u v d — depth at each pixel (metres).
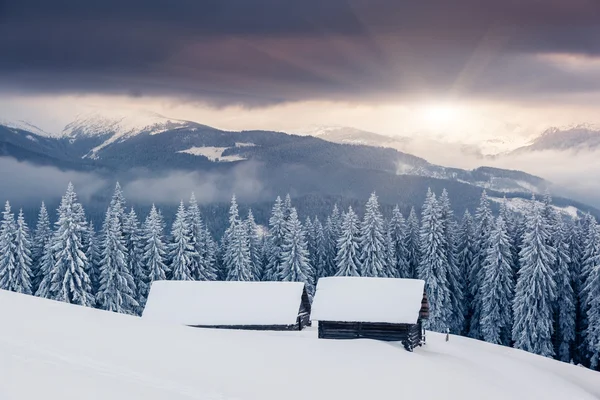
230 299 64.31
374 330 56.31
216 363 32.44
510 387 43.78
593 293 74.31
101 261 82.31
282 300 63.75
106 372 26.11
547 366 63.34
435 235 85.69
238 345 37.97
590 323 73.75
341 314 56.78
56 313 37.19
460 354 58.12
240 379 30.30
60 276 79.31
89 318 37.50
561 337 79.56
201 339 37.59
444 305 85.56
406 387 35.38
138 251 87.19
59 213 80.50
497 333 81.25
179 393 25.31
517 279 84.38
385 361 41.44
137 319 40.53
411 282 59.28
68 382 22.94
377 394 32.75
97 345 31.22
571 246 83.25
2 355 25.14
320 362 37.47
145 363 29.62
